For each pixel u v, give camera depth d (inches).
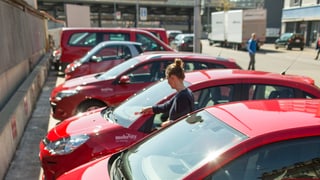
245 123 85.7
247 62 794.8
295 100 106.9
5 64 248.5
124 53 367.9
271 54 1053.2
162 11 2790.4
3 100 251.4
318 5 1206.3
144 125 148.5
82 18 1012.5
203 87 157.2
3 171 177.5
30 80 337.7
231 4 2439.7
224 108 103.2
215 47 1445.6
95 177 95.9
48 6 2372.0
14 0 295.7
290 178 77.6
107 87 239.1
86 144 142.2
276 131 77.9
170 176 85.1
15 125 218.1
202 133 93.6
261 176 76.5
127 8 2546.8
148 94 172.6
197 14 474.6
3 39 246.2
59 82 483.2
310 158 78.0
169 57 245.8
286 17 1439.5
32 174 183.3
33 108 323.3
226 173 76.3
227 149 78.3
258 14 1198.9
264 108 96.7
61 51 447.8
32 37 457.1
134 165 97.3
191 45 1082.7
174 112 136.5
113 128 147.3
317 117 85.3
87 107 238.5
